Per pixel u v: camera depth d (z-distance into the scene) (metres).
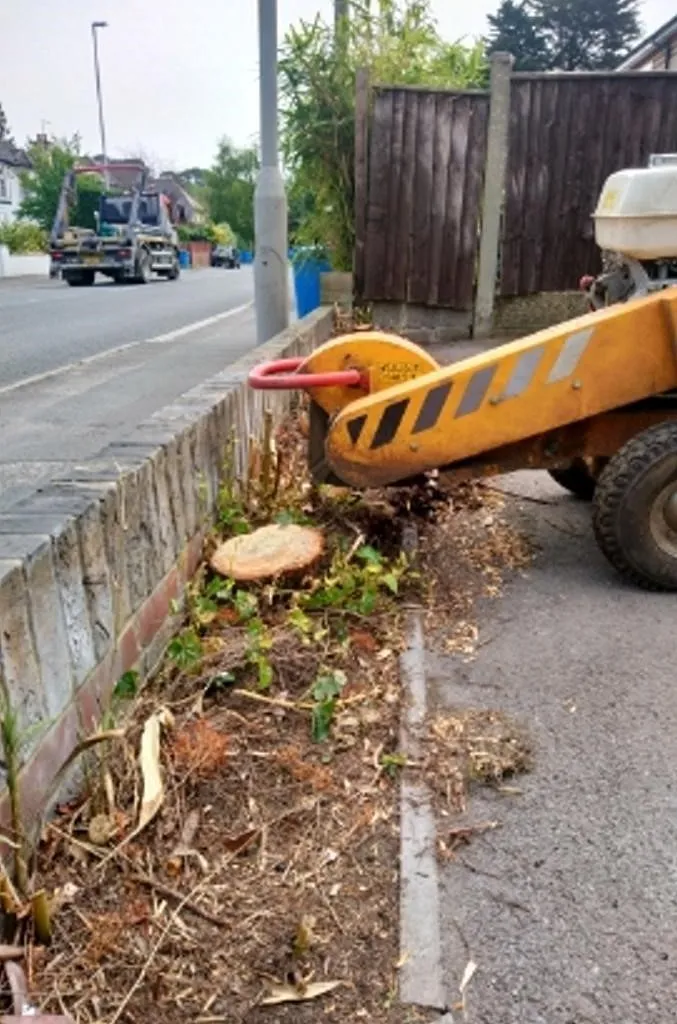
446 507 3.45
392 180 6.95
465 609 2.65
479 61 8.09
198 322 10.87
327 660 2.31
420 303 7.21
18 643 1.49
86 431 4.73
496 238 6.98
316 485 3.05
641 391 2.71
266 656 2.28
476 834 1.69
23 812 1.50
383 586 2.73
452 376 2.69
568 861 1.62
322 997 1.35
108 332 9.74
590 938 1.45
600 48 32.06
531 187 6.89
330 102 7.27
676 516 2.70
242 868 1.61
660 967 1.39
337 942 1.45
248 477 3.27
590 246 7.02
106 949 1.41
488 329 7.19
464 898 1.54
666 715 2.07
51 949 1.40
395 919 1.49
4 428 4.85
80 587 1.75
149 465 2.19
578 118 6.73
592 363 2.68
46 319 11.35
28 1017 1.23
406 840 1.68
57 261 20.36
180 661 2.20
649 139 6.76
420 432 2.72
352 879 1.58
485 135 6.77
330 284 7.21
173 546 2.39
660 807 1.75
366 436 2.72
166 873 1.58
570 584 2.82
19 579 1.49
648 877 1.58
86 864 1.57
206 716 2.06
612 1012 1.32
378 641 2.44
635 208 2.70
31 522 1.69
